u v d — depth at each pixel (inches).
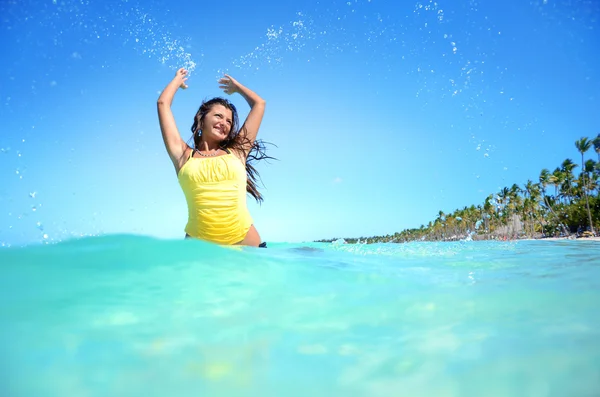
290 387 34.8
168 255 79.4
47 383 35.1
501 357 40.2
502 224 1963.6
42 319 49.8
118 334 46.0
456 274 84.0
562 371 37.5
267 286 67.6
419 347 43.2
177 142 133.6
